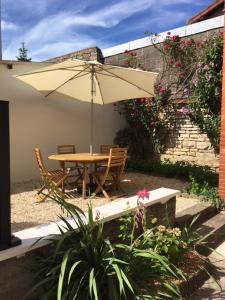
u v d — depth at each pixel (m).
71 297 2.85
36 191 6.95
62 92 7.72
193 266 3.99
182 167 8.52
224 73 6.61
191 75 8.86
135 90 7.39
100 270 3.10
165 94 9.43
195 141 8.99
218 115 8.31
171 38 9.13
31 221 5.00
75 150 9.14
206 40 8.43
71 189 7.24
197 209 5.87
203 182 7.52
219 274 4.19
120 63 10.60
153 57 9.70
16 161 8.00
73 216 3.57
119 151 6.58
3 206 2.92
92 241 3.20
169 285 3.30
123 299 3.04
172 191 5.11
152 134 9.85
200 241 4.44
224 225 5.66
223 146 6.75
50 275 3.05
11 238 3.02
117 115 10.31
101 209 4.08
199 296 3.69
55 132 8.74
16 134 7.97
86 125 9.47
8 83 7.77
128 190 7.27
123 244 3.43
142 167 9.34
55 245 3.20
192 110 8.73
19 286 3.05
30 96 8.19
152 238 3.74
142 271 3.34
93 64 6.50
